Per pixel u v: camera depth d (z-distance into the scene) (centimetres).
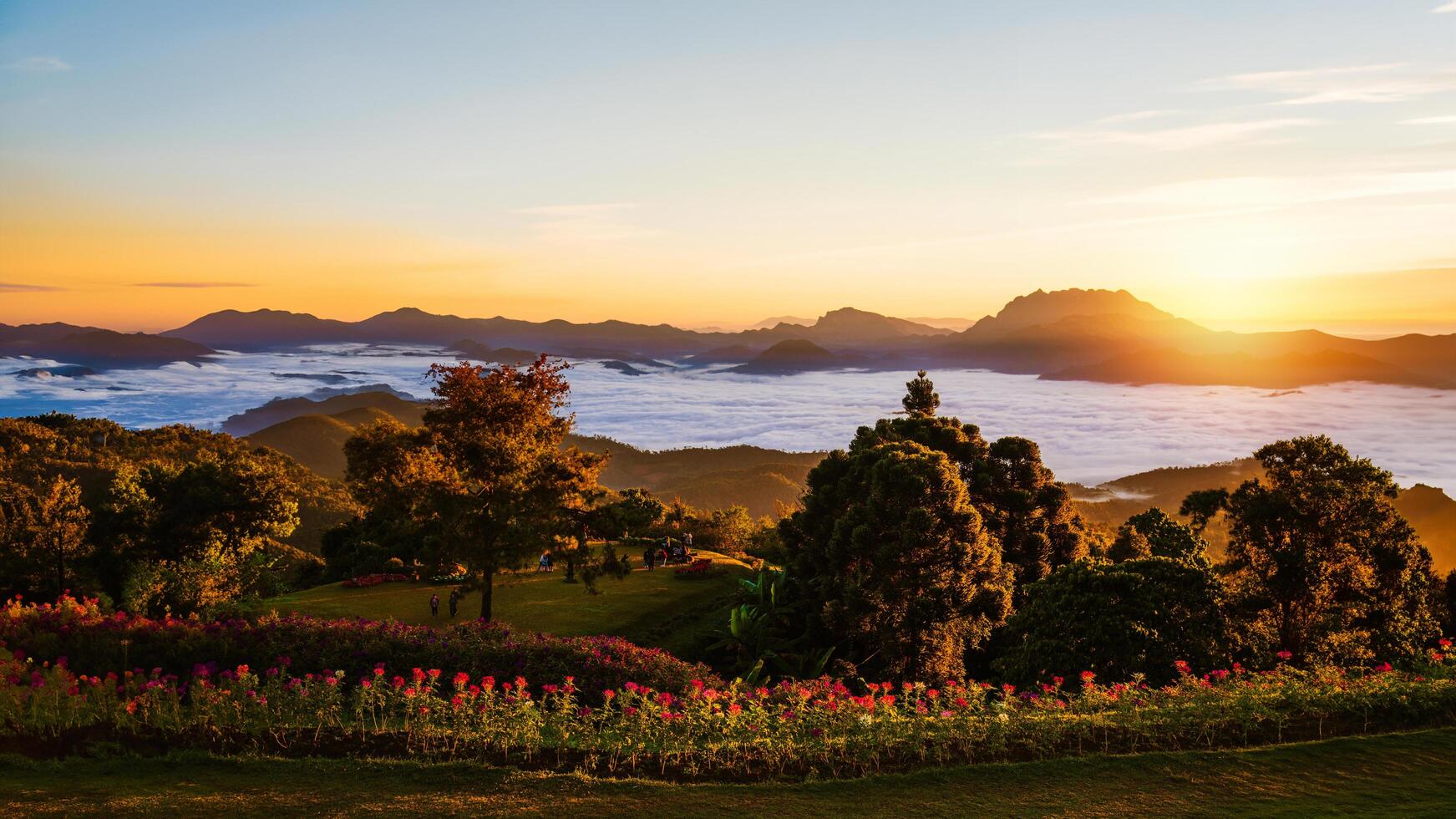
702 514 8125
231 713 1218
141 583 4019
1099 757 1181
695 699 1298
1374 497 3006
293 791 1011
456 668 1730
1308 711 1343
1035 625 2497
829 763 1157
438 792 1027
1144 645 2234
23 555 4094
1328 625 2983
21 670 1323
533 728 1207
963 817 980
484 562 2917
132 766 1072
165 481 4984
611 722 1274
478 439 3002
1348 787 1065
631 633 3416
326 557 7031
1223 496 3606
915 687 1391
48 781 1005
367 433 3266
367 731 1238
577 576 4269
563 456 3091
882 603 2977
